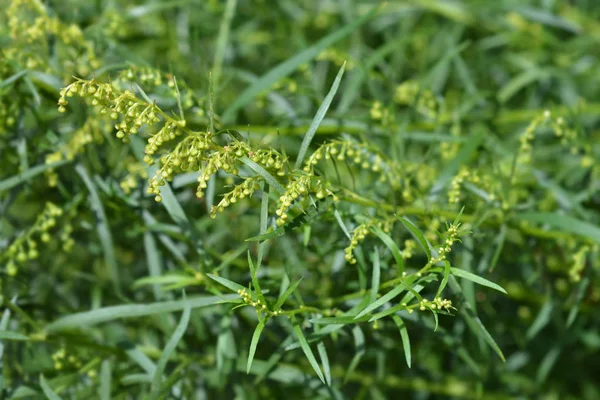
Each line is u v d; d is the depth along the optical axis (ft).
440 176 3.20
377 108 3.29
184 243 3.31
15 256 3.21
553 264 3.48
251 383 3.33
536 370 3.77
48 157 3.19
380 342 3.28
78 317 3.11
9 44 3.36
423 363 3.57
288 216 3.02
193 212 3.34
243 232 3.42
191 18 3.79
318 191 2.93
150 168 3.13
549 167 3.75
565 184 3.64
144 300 3.43
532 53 3.92
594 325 3.73
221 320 3.24
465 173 3.16
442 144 3.40
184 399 3.22
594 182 3.44
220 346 3.15
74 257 3.54
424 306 2.85
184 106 3.17
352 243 2.96
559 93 4.00
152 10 3.50
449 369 3.67
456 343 3.23
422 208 3.18
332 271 3.21
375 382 3.46
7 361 3.22
